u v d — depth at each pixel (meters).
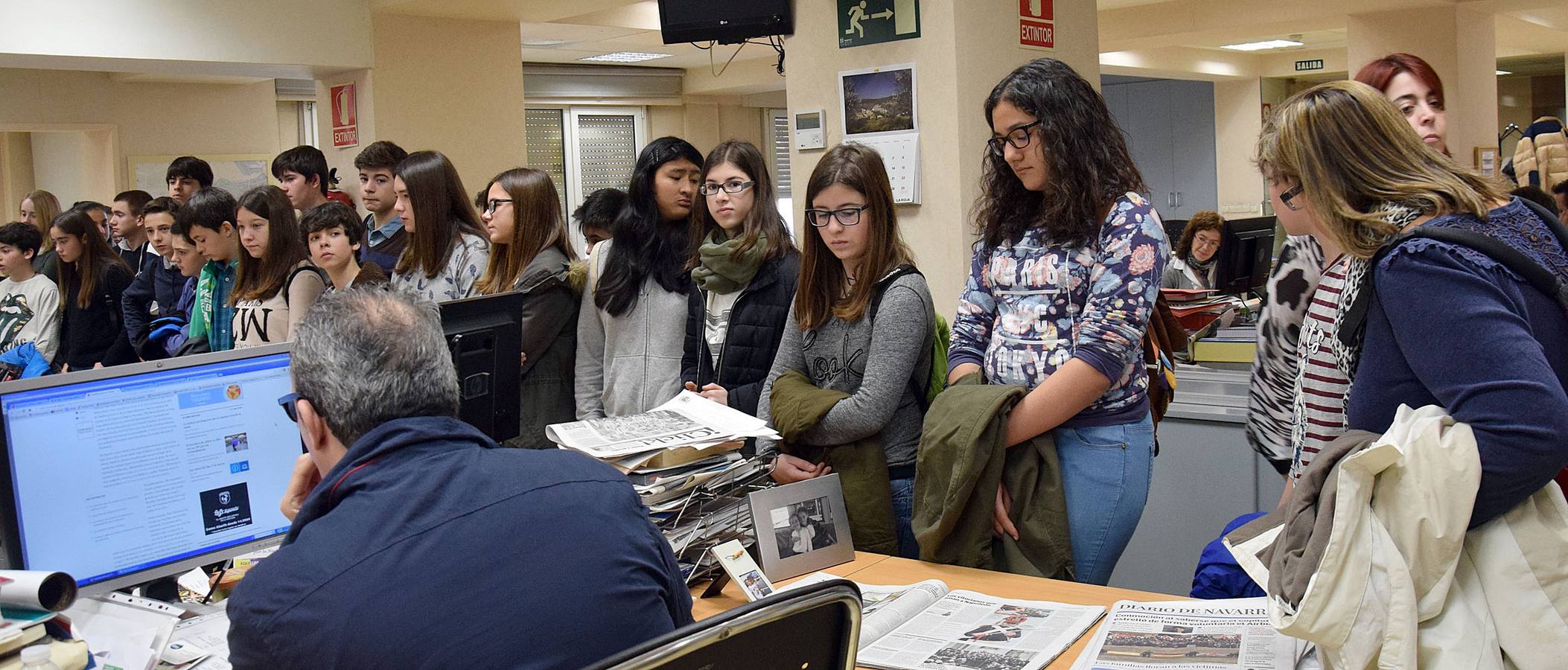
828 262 2.44
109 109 9.51
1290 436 2.19
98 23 5.41
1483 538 1.33
